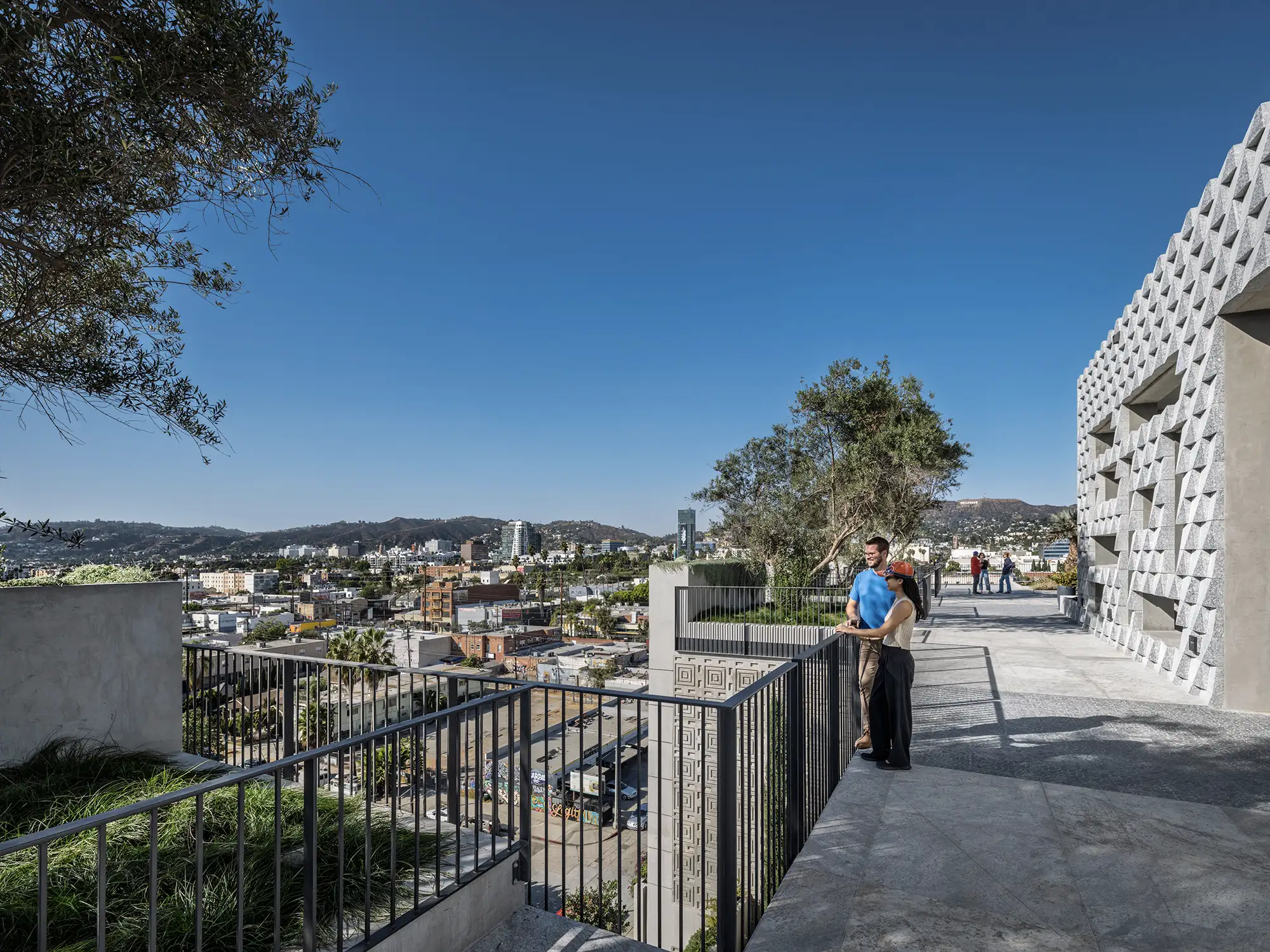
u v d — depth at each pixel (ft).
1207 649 24.31
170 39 10.14
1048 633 45.78
